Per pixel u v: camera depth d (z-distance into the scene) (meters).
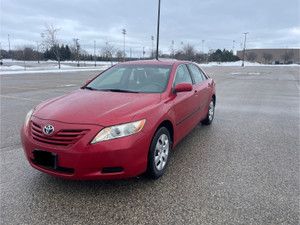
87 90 3.88
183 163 3.71
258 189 2.98
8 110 7.24
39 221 2.42
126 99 3.27
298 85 14.97
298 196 2.83
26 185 3.05
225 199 2.77
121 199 2.77
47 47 41.72
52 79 18.47
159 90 3.65
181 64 4.50
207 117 5.60
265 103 8.78
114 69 4.45
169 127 3.50
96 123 2.64
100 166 2.59
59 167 2.67
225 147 4.38
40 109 3.14
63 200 2.75
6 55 92.12
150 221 2.42
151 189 2.97
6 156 3.90
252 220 2.43
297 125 5.83
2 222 2.40
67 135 2.62
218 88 13.41
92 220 2.44
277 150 4.24
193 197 2.81
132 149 2.66
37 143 2.74
